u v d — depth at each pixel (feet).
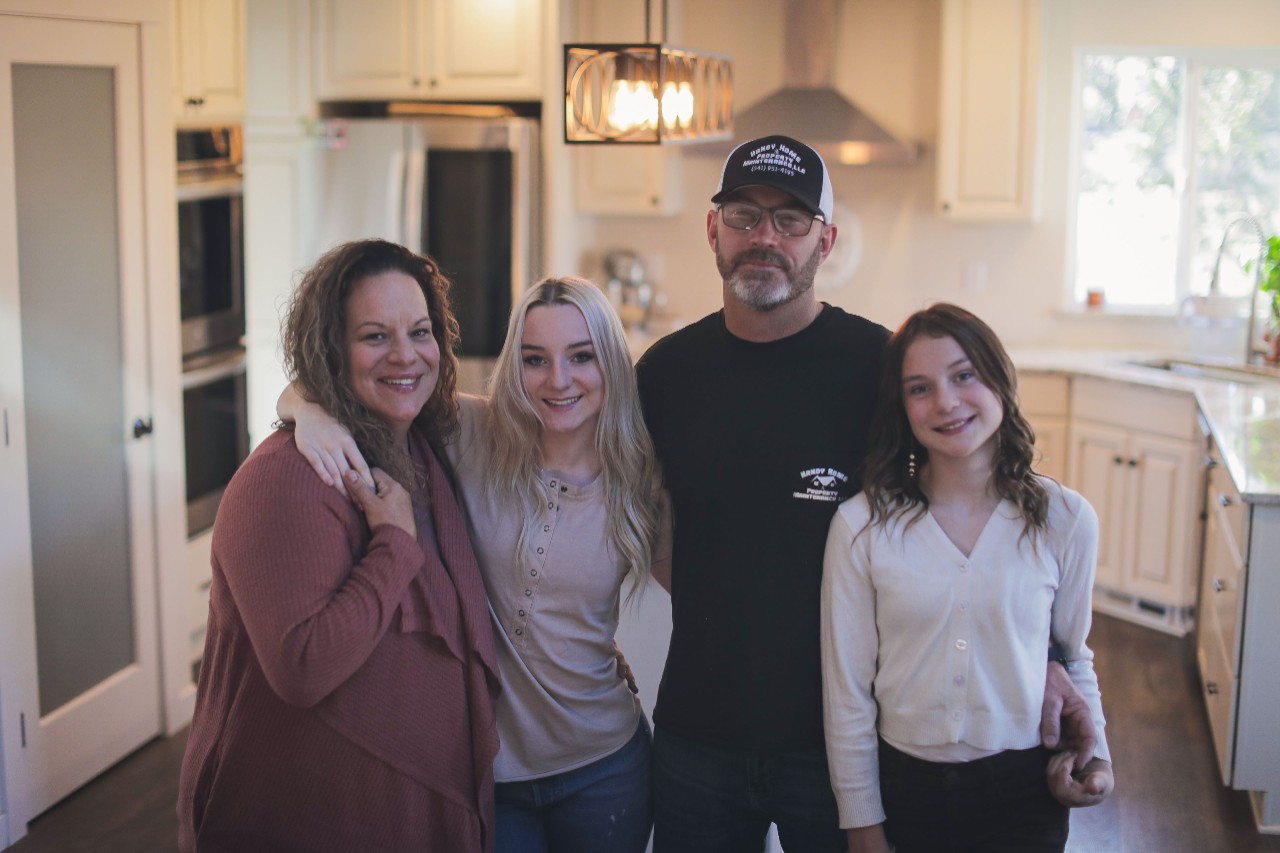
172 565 12.12
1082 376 16.05
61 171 10.62
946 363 6.31
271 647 5.91
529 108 17.24
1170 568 15.26
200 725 6.58
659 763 7.27
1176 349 17.69
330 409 6.31
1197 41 17.07
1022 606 6.42
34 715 10.51
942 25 16.84
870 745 6.64
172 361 11.83
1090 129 17.90
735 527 6.82
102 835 10.46
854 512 6.59
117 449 11.41
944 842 6.64
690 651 7.00
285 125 16.99
